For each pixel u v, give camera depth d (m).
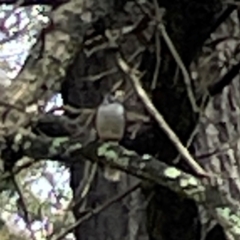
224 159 4.36
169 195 3.71
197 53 3.92
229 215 3.05
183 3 3.77
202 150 4.38
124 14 3.35
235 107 4.48
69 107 3.73
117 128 3.63
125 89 3.96
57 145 3.00
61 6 2.95
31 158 3.05
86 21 2.92
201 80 4.03
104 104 3.87
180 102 3.77
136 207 4.23
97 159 3.05
